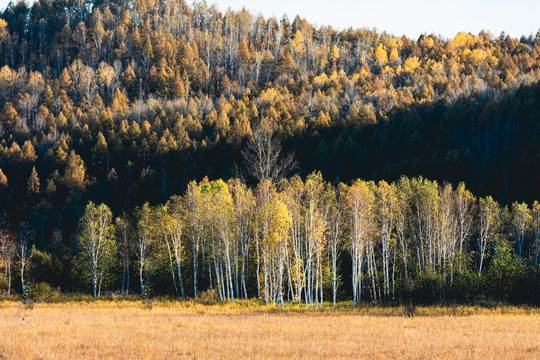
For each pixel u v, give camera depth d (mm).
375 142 109375
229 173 93688
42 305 44625
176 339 20641
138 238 60031
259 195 53250
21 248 65688
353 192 50031
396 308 38844
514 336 22234
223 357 16781
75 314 34125
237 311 38094
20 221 84062
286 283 55531
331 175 102188
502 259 47250
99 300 51188
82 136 122375
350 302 48688
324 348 18859
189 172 100812
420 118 112812
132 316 32219
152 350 17797
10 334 21453
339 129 116562
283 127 115562
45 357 16422
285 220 44656
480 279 43344
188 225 54125
